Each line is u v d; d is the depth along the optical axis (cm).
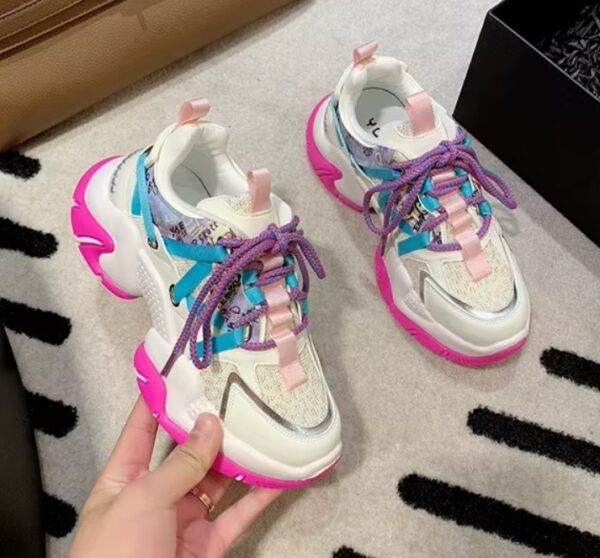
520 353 89
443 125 81
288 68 105
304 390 73
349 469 81
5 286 87
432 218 81
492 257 83
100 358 85
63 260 90
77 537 63
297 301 75
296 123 101
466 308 81
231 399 72
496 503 81
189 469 65
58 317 86
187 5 94
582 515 81
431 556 78
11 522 68
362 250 94
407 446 83
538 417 85
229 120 100
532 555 79
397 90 86
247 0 100
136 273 79
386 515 80
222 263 69
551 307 92
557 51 102
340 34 108
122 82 96
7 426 73
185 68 104
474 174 83
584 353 89
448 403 85
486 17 90
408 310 86
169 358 74
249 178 69
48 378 83
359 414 84
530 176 98
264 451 71
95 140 97
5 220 91
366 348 88
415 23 110
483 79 95
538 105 90
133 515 61
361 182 89
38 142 96
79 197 83
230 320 72
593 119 84
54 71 88
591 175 89
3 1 79
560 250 95
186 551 70
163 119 100
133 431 75
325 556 77
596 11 103
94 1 86
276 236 70
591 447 84
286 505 79
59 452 80
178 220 71
